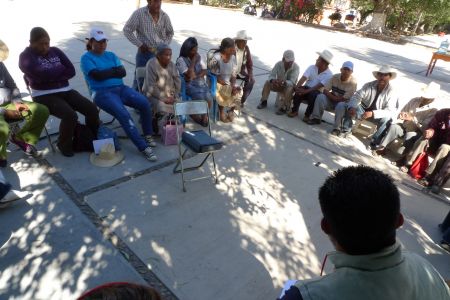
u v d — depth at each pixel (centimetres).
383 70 502
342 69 555
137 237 300
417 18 2306
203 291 257
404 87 878
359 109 538
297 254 305
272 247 309
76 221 310
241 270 279
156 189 370
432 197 423
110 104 416
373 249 101
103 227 307
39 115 382
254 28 1530
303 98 602
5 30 915
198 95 514
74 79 637
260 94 709
